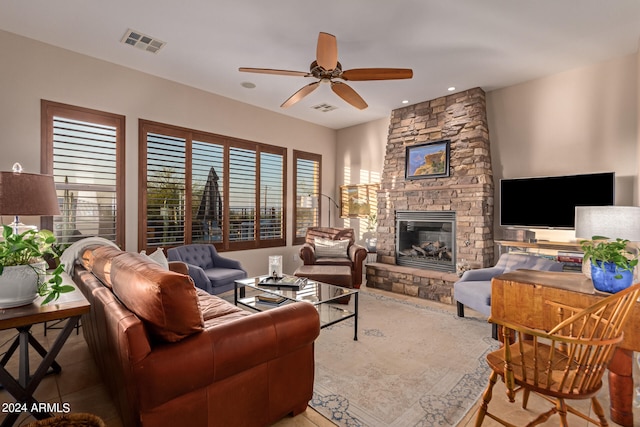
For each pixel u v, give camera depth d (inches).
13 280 62.6
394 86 173.5
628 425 70.0
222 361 59.3
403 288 184.9
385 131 232.7
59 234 138.9
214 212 191.0
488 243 171.9
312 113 224.5
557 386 56.9
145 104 161.8
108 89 150.1
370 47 134.0
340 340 116.2
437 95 186.5
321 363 98.7
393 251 207.6
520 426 70.1
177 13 113.2
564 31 121.9
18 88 128.0
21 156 129.0
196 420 57.9
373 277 200.8
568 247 143.4
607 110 144.9
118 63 151.7
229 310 91.4
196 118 181.3
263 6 108.6
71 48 138.2
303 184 240.7
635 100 137.9
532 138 165.6
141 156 160.9
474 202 171.5
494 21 115.9
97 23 119.5
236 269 167.5
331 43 101.0
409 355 104.6
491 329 127.2
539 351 70.8
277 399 69.4
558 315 76.7
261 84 175.5
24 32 126.0
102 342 70.7
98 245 97.3
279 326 68.0
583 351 59.0
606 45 132.1
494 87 175.0
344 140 258.4
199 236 184.2
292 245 233.9
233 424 62.7
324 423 71.7
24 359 67.7
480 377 91.4
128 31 124.8
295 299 112.3
